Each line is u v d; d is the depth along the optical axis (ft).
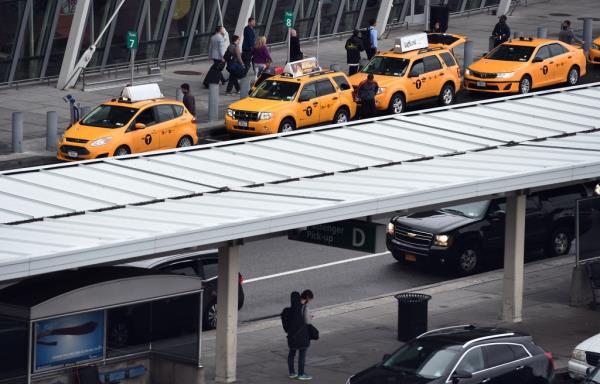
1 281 111.04
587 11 371.97
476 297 170.81
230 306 135.13
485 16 363.76
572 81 278.05
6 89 271.28
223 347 135.85
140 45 293.02
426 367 121.90
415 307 150.82
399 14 351.05
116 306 124.16
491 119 183.52
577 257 166.50
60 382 122.62
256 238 134.82
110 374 126.11
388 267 186.70
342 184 141.08
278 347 149.38
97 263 112.16
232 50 266.77
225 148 162.20
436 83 261.65
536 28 344.90
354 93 249.96
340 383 136.26
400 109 254.88
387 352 147.84
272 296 170.81
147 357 128.98
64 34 278.26
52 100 261.44
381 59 260.21
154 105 220.84
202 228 119.24
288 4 322.55
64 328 122.11
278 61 307.78
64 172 147.23
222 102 263.90
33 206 130.41
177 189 139.54
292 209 126.82
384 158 157.07
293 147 163.22
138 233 116.67
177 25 299.99
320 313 163.02
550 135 173.27
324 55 310.86
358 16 339.77
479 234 181.78
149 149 219.20
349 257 190.49
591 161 152.05
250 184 142.41
